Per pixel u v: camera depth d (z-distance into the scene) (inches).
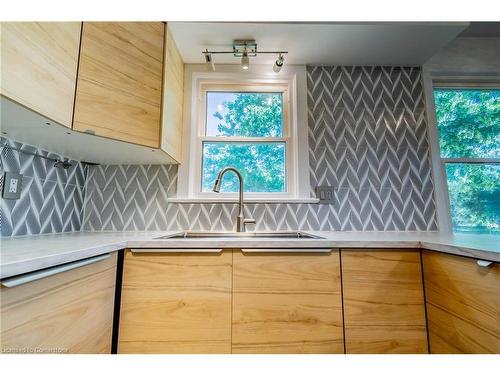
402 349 34.1
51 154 49.3
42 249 26.4
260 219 60.3
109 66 40.4
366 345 34.2
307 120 64.2
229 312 34.6
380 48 59.7
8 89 26.4
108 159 55.8
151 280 35.0
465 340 28.0
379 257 36.3
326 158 63.2
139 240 35.8
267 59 63.7
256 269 35.7
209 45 57.9
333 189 61.9
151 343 33.7
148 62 46.4
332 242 36.3
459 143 66.1
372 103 65.5
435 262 33.5
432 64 67.5
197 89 66.0
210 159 65.4
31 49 29.2
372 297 35.3
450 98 68.3
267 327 34.5
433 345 33.2
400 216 60.9
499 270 24.5
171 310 34.4
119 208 59.1
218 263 35.6
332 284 35.6
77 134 37.8
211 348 33.8
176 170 61.3
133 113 43.2
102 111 38.9
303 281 35.5
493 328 24.8
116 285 34.6
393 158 63.4
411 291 35.4
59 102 33.0
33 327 21.3
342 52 61.1
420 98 66.2
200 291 34.9
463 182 64.2
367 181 62.4
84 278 27.8
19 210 42.3
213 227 59.6
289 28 52.7
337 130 64.3
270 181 64.6
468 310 27.8
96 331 29.6
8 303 19.3
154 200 59.9
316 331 34.5
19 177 42.2
